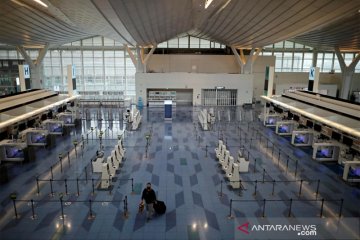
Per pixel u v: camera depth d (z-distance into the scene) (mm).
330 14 14320
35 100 18797
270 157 14883
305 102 18844
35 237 8086
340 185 11586
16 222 8805
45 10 16516
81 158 14383
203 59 34875
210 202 10086
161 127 21156
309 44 34500
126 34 21156
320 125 16109
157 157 14625
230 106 32188
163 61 34750
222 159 13289
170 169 13062
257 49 34219
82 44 34188
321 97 18312
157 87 31484
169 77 31438
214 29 26766
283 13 16406
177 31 27422
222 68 35156
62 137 18188
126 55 34688
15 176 12188
